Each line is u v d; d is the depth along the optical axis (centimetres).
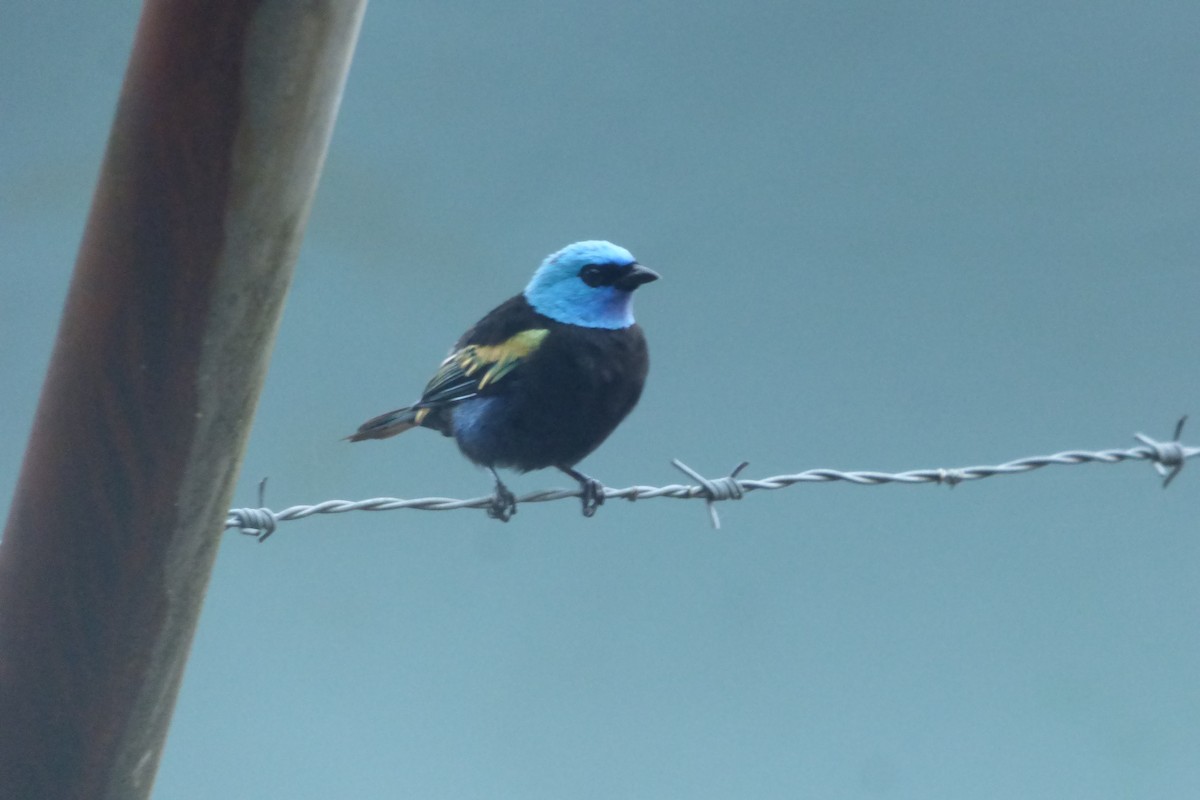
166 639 593
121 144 517
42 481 561
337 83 515
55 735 596
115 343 536
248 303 535
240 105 502
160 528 566
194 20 492
